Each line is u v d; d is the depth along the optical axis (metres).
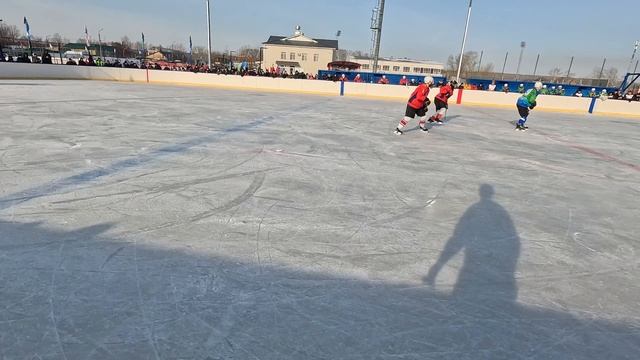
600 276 2.68
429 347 1.87
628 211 4.21
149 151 5.52
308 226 3.21
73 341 1.78
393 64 72.44
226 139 6.72
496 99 20.84
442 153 6.79
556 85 29.17
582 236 3.39
